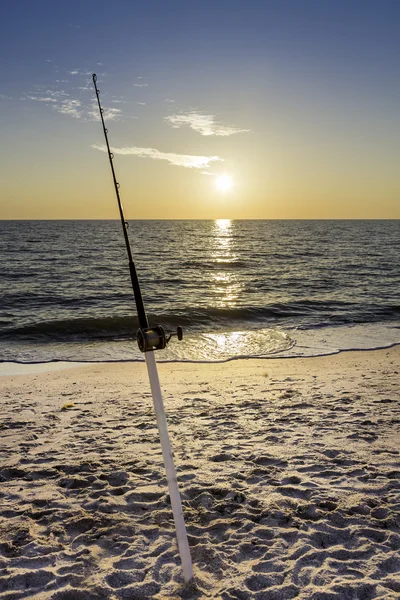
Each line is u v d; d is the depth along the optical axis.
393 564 3.33
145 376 10.42
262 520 3.97
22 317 19.05
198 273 35.31
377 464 5.03
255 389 8.80
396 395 8.03
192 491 4.51
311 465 5.04
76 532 3.88
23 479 4.92
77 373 10.84
